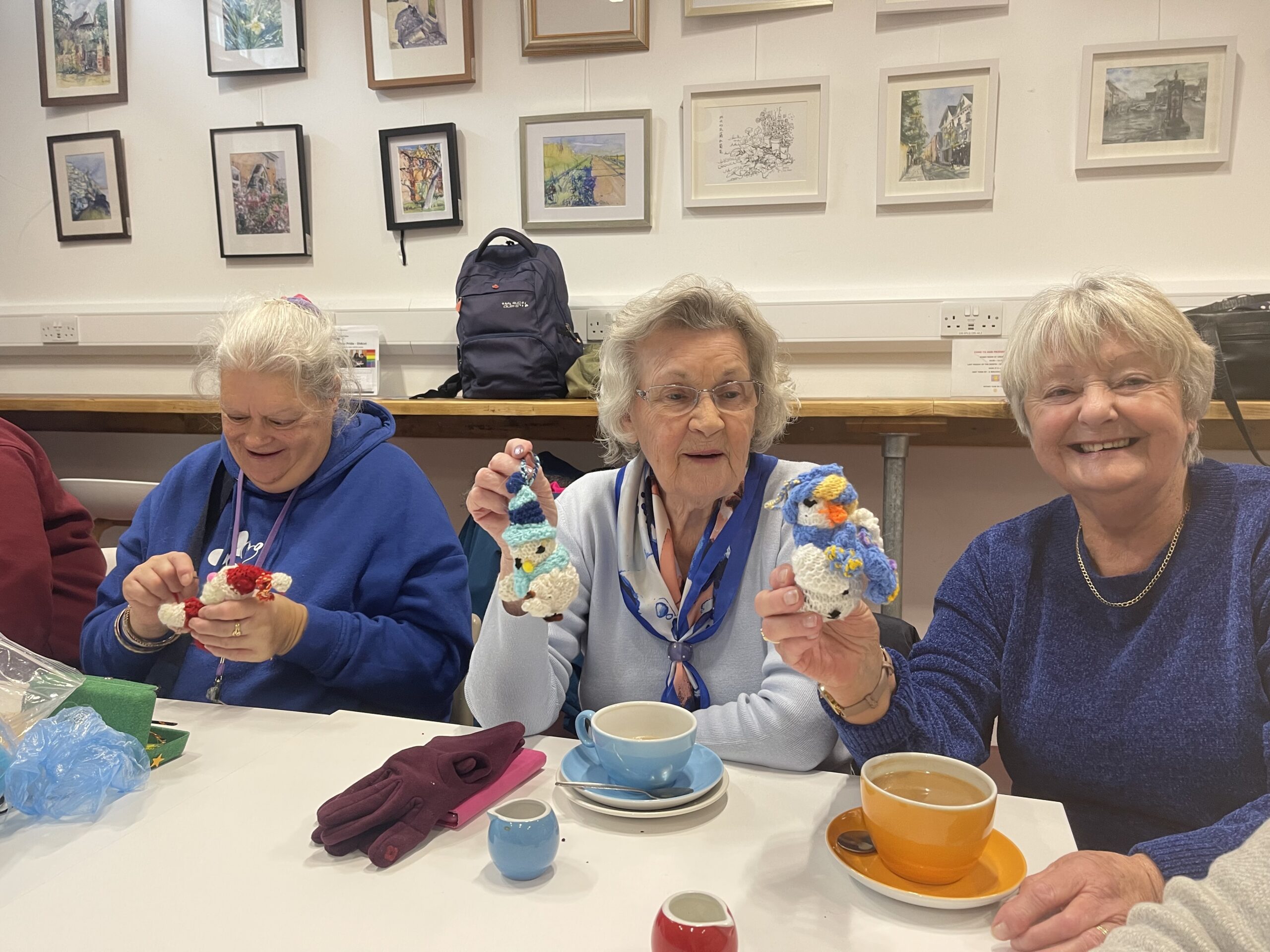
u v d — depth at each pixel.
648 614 1.16
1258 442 1.93
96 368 2.86
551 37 2.32
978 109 2.11
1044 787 1.05
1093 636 1.04
